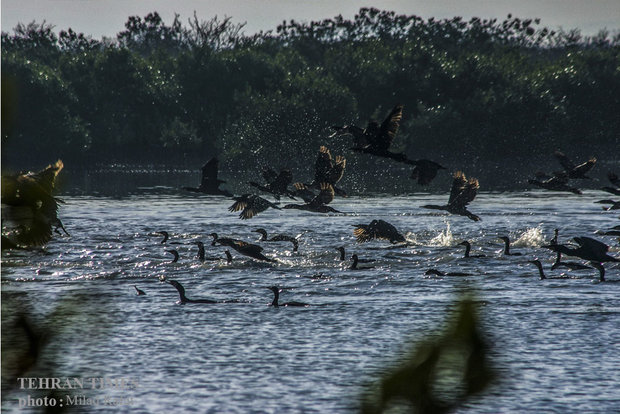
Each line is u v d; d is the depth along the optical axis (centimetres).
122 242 3338
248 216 2020
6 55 10444
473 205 5225
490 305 2042
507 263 2722
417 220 4325
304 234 3641
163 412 1275
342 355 1602
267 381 1442
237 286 2364
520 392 1352
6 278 2353
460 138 11312
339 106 10269
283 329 1833
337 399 1336
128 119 11581
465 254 2850
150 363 1524
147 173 9625
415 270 2606
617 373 1464
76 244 3222
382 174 9056
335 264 2730
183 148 11356
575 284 2350
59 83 10581
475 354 172
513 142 11512
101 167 10619
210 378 1458
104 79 11569
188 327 1842
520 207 5066
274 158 9838
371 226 2738
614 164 11531
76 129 10338
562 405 1300
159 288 2312
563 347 1645
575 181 8019
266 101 10169
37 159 10181
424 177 1484
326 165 1825
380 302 2111
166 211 4831
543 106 11700
